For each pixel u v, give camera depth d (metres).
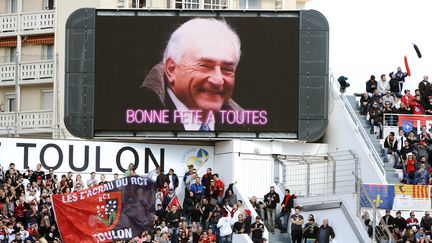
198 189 86.88
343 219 84.38
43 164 89.81
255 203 87.12
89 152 90.62
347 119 91.44
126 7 100.19
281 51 90.81
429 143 89.88
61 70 103.19
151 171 89.50
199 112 90.44
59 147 90.06
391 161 89.12
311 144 92.56
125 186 81.25
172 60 90.44
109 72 90.44
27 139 89.62
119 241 80.88
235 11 90.62
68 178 85.06
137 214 81.25
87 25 90.50
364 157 89.19
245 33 90.62
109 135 90.44
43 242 79.44
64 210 80.62
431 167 88.25
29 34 105.31
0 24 106.44
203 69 90.50
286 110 90.81
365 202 83.88
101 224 80.88
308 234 83.56
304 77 90.81
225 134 90.62
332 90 93.19
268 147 91.50
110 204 81.06
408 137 89.00
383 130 91.25
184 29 90.50
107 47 90.50
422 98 92.38
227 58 90.62
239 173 90.69
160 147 91.69
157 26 90.50
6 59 106.50
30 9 106.25
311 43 90.88
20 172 87.69
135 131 90.44
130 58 90.44
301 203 86.81
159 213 84.50
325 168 88.94
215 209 85.56
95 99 90.44
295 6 105.38
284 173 91.12
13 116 104.25
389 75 93.44
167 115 90.44
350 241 83.88
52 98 104.31
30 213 81.44
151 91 90.44
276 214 87.06
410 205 85.00
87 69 90.44
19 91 105.50
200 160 92.19
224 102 90.62
